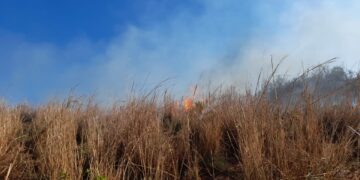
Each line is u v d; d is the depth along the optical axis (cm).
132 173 455
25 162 475
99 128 532
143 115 566
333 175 397
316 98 536
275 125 455
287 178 394
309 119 468
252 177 414
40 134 553
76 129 564
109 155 468
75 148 464
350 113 552
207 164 489
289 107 505
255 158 414
